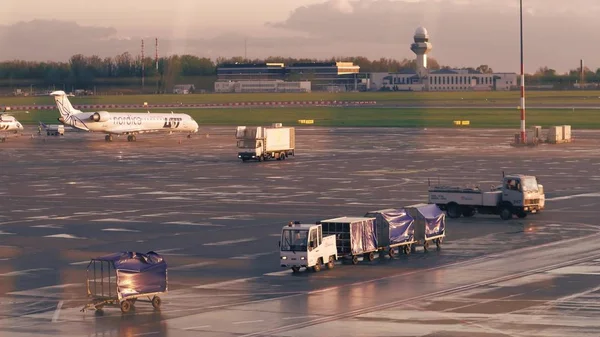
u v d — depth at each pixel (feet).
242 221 280.72
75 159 535.19
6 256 226.38
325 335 144.36
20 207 321.52
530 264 204.13
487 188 358.43
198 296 177.17
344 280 190.29
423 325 149.38
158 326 153.17
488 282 184.55
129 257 168.45
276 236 251.80
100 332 149.89
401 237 218.38
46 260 220.43
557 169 435.94
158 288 168.35
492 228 259.80
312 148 597.93
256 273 200.44
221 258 219.82
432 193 285.43
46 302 173.78
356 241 208.44
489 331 144.46
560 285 179.93
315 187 372.17
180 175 432.25
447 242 237.66
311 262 198.18
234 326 152.05
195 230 264.31
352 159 511.40
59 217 295.48
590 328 145.48
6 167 485.56
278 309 164.14
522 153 538.06
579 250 221.66
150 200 337.52
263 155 508.53
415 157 518.37
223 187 377.50
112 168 474.49
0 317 161.68
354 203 318.86
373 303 167.32
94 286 172.35
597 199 323.37
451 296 171.73
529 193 276.41
